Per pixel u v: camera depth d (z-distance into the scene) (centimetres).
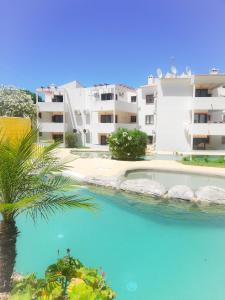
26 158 434
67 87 4344
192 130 3097
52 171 470
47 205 427
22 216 984
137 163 2067
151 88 3844
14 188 422
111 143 2377
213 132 3073
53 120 4216
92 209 439
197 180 1565
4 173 402
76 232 940
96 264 745
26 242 852
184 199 1130
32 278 472
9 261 428
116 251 816
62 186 452
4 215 423
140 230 967
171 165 1953
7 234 425
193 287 639
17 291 423
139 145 2353
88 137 4116
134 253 806
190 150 3177
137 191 1235
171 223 1027
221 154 2834
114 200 1259
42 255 774
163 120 3353
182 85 3309
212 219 1060
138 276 687
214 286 642
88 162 2070
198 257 782
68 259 521
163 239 902
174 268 724
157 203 1183
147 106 3891
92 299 399
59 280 464
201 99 3120
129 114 4125
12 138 475
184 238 906
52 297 418
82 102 4141
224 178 1555
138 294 611
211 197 1100
